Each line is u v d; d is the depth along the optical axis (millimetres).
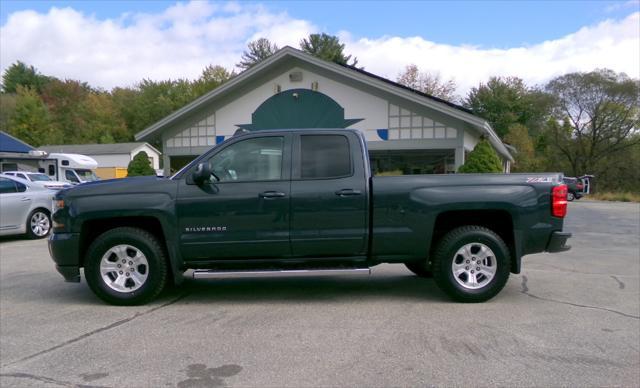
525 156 48812
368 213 5602
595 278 7141
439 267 5676
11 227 11477
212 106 18234
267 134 5770
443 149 16859
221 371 3828
